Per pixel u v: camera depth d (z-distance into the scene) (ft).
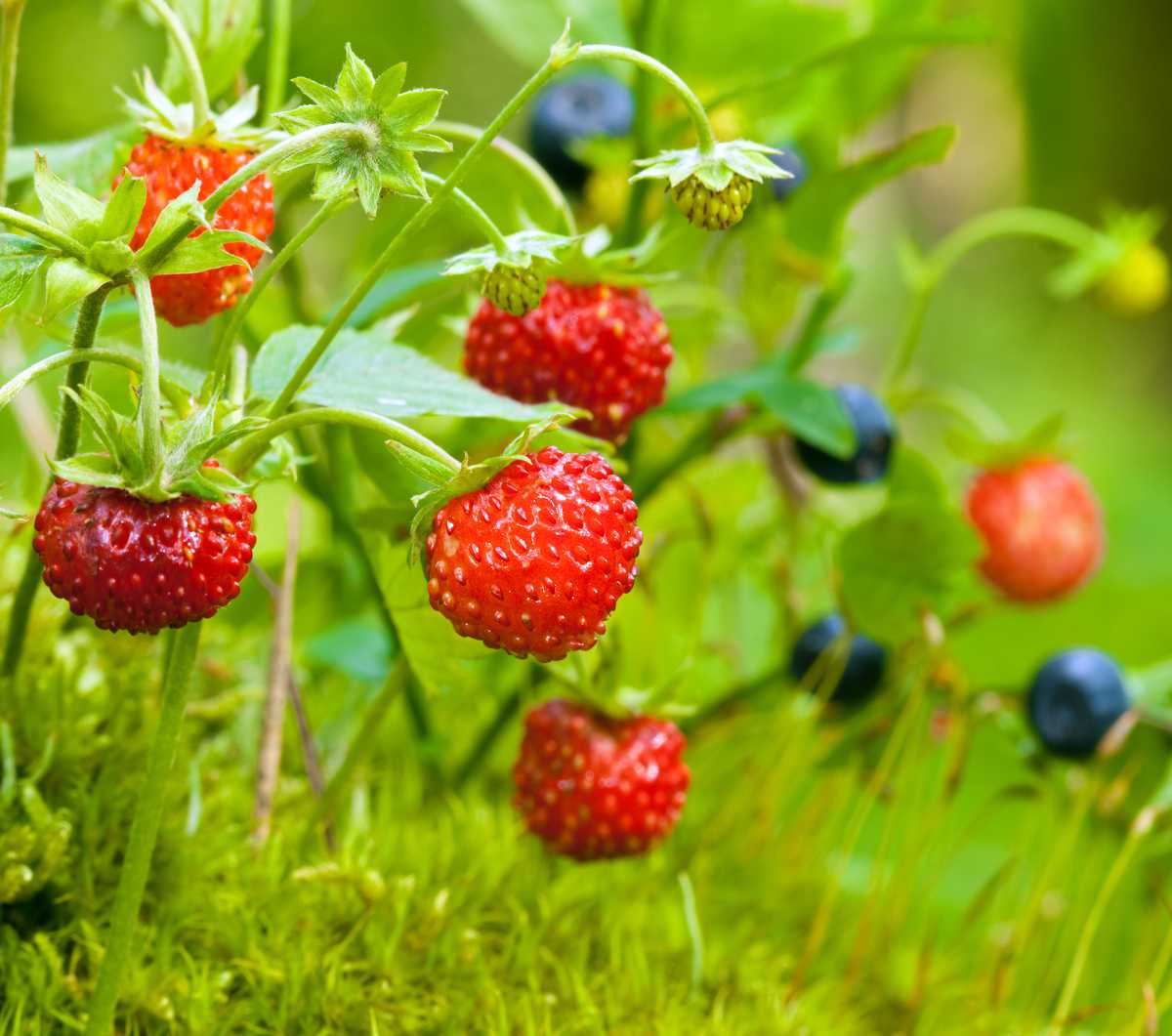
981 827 0.98
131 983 0.72
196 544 0.65
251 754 0.82
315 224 0.66
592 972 0.78
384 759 0.85
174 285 0.70
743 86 0.80
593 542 0.67
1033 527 0.90
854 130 0.94
